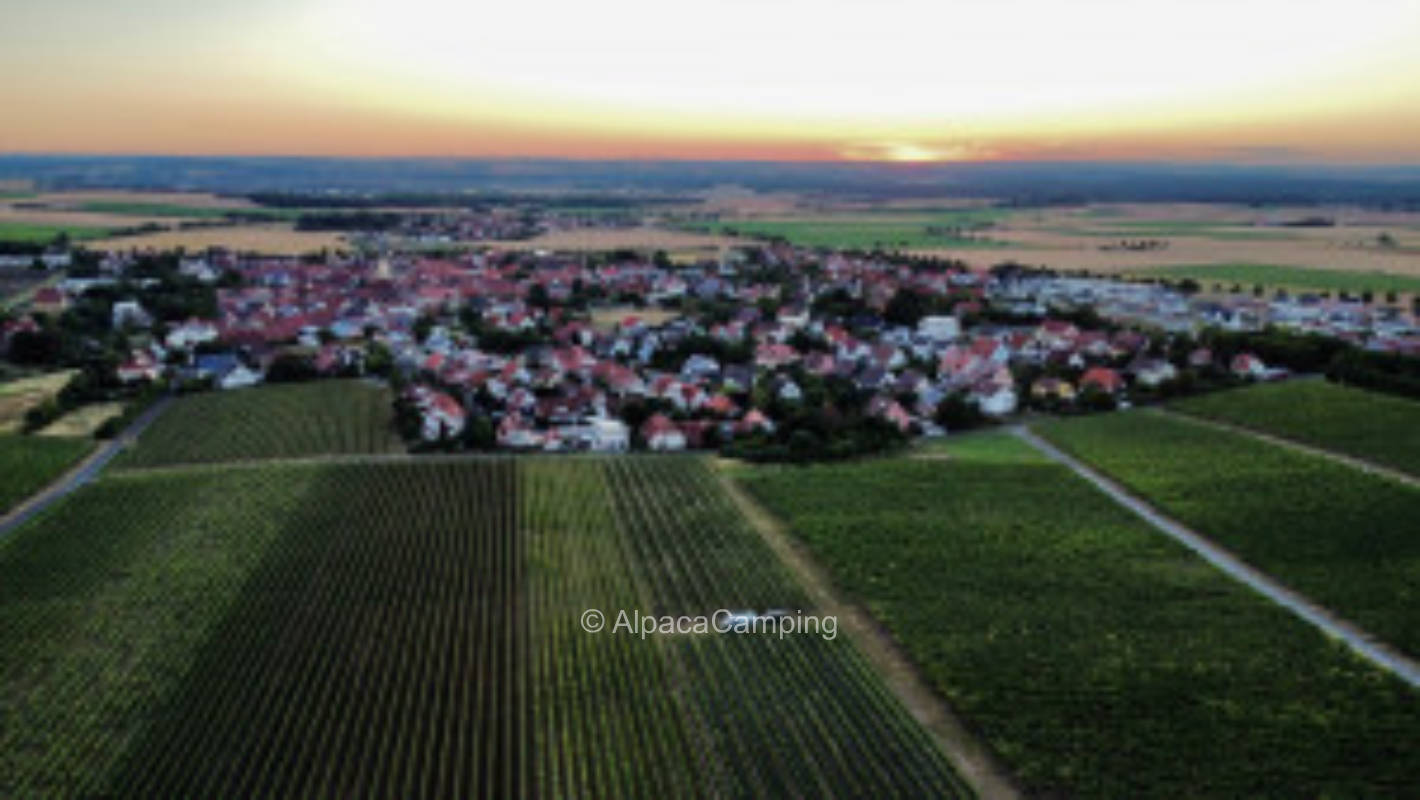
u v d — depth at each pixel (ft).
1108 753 213.46
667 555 324.39
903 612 279.69
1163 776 205.57
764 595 294.46
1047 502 369.09
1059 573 305.32
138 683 244.42
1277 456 404.57
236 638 265.95
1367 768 206.59
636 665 253.03
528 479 402.11
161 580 301.63
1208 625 270.05
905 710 232.53
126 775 208.95
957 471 406.41
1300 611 280.92
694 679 246.06
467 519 354.95
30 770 210.79
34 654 258.37
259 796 201.57
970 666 248.73
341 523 349.61
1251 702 230.89
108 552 322.75
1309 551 315.78
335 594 293.02
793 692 240.32
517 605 286.46
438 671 249.34
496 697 237.25
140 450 441.68
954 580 301.02
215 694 239.30
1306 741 215.92
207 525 346.33
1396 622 268.21
